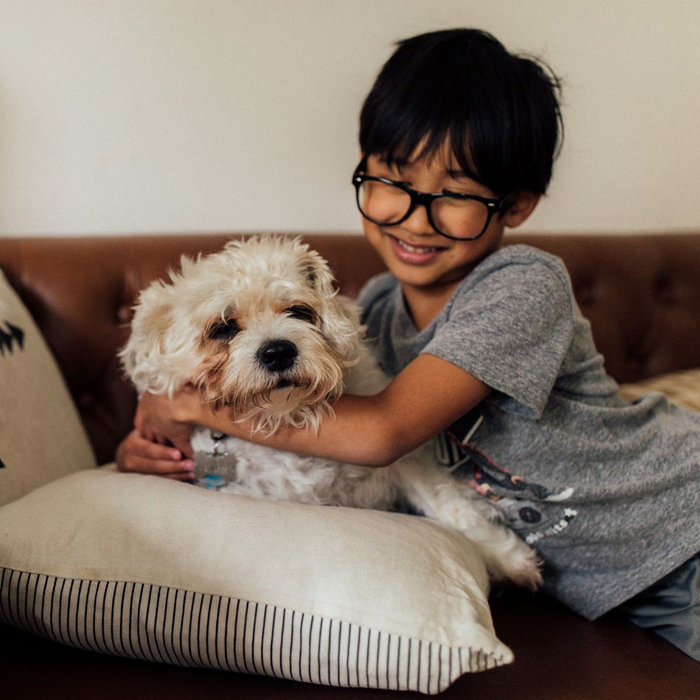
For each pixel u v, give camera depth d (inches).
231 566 28.3
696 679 33.3
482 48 40.9
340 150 66.6
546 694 30.3
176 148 60.6
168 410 39.5
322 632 26.9
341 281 60.8
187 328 39.4
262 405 36.3
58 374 48.3
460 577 30.1
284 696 28.0
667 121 79.9
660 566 38.2
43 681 28.2
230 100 61.3
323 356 37.3
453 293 42.2
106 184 59.0
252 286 39.8
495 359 34.9
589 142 77.0
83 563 28.6
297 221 66.9
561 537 40.4
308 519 31.2
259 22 60.5
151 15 56.9
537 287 37.8
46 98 55.3
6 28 52.8
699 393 60.1
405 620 26.7
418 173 40.2
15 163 55.7
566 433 39.3
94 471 37.7
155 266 55.4
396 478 42.3
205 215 63.1
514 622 38.7
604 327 69.4
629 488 38.9
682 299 75.0
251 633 27.3
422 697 28.3
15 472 37.6
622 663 34.4
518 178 40.9
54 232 58.3
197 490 33.6
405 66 41.1
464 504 41.0
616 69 75.4
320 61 63.5
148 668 29.5
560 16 71.2
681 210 84.9
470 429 39.8
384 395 35.2
